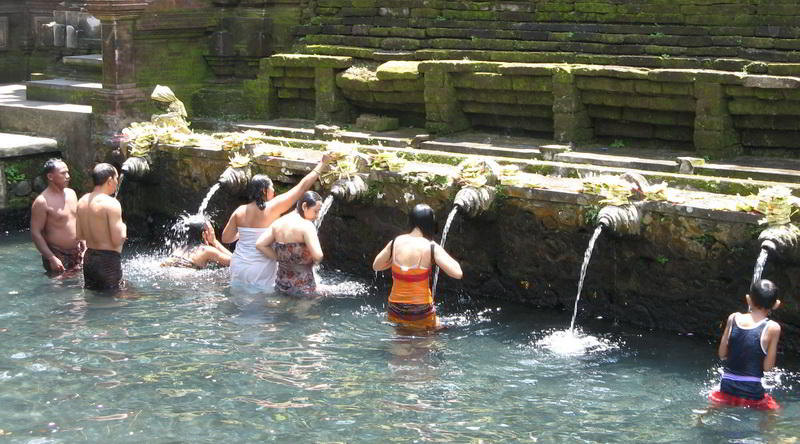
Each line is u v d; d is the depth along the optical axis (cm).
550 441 632
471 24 1187
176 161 1166
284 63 1282
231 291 950
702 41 1029
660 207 824
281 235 934
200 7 1337
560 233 889
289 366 757
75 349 785
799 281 765
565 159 1016
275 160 1058
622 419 667
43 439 625
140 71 1281
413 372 750
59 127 1295
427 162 1035
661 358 784
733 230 789
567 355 791
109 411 670
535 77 1079
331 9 1312
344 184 980
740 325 692
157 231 1210
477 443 627
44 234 1023
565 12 1123
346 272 1041
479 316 892
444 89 1135
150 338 814
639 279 855
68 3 1550
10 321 853
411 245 844
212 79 1370
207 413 668
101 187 961
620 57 1062
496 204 918
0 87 1557
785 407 687
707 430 650
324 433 638
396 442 627
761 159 980
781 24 985
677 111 1020
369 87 1206
